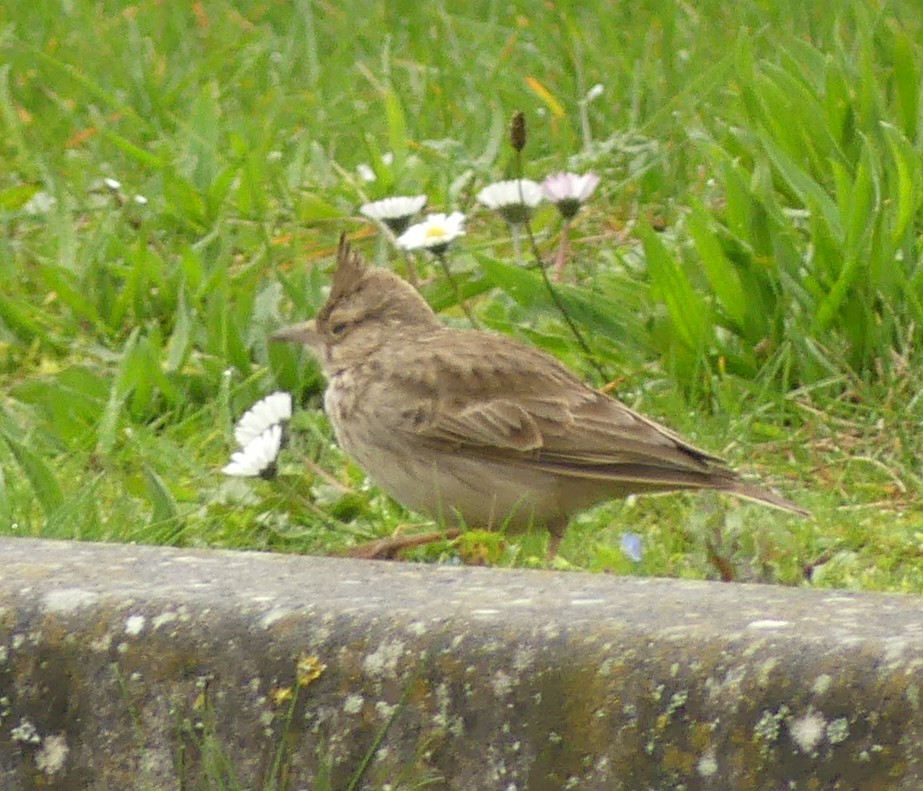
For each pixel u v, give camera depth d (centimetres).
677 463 883
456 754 583
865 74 1259
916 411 1060
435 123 1628
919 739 537
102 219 1315
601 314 1145
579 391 905
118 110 1622
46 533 909
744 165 1332
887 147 1239
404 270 1310
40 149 1597
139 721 609
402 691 586
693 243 1192
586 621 578
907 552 933
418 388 908
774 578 881
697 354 1107
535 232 1370
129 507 952
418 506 923
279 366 1143
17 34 1866
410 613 591
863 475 1027
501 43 1806
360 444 930
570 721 571
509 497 896
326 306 988
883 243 1094
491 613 588
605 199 1427
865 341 1099
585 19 1833
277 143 1585
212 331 1177
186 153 1455
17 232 1423
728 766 555
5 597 621
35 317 1255
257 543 954
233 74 1794
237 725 601
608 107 1598
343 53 1788
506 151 1535
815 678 547
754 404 1086
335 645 592
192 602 608
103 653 610
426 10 1864
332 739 593
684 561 916
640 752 564
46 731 618
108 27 1867
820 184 1252
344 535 970
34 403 1141
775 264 1123
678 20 1769
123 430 1098
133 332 1163
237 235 1373
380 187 1436
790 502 903
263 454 939
